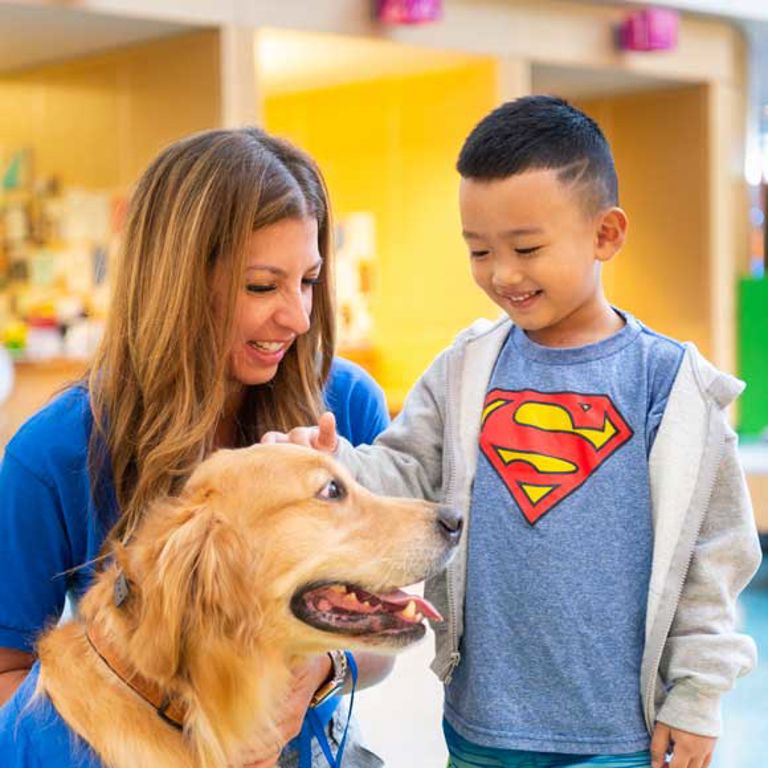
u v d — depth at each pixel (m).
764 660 4.81
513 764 1.98
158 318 1.91
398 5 6.15
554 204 2.00
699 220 8.42
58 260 6.59
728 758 3.85
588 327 2.10
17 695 1.86
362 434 2.35
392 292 7.46
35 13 5.42
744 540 2.00
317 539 1.88
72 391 2.00
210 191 1.90
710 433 1.97
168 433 1.90
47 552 1.95
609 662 1.95
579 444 2.01
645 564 1.97
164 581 1.74
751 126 9.00
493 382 2.12
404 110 7.32
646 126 8.62
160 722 1.79
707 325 8.44
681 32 7.93
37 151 6.79
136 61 6.18
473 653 2.02
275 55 6.59
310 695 1.93
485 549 2.03
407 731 3.82
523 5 6.95
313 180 2.05
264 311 1.94
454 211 7.13
